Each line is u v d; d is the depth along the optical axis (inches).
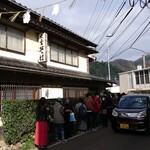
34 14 549.0
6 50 460.1
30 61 523.8
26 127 367.9
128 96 492.4
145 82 1977.1
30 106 380.8
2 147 322.3
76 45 691.4
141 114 414.0
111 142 354.3
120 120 424.5
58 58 637.9
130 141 361.1
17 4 485.7
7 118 335.3
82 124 456.4
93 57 907.4
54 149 321.1
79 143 354.0
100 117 535.8
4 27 461.4
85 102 488.7
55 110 371.2
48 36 577.9
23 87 463.2
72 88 661.3
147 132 417.7
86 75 756.6
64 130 399.5
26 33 521.0
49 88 547.5
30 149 328.5
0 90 406.6
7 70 389.7
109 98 521.0
